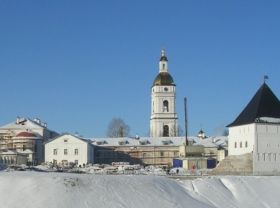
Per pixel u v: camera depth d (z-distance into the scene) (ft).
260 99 484.33
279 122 472.85
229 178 340.18
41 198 257.75
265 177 350.43
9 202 254.27
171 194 291.79
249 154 467.93
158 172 463.01
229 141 505.66
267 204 316.19
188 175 383.86
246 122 478.18
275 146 469.57
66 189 267.80
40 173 289.74
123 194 277.23
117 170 501.97
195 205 285.23
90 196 267.80
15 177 273.54
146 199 278.05
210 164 562.66
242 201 314.55
